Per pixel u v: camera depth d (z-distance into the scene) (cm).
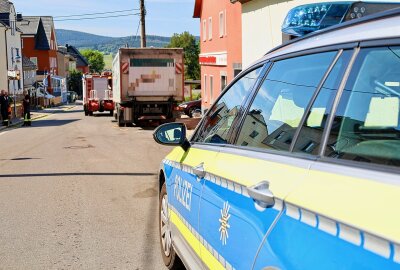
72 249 565
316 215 190
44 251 559
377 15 209
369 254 160
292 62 278
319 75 242
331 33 242
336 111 219
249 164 273
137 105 2352
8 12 5112
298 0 1400
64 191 888
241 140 313
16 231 637
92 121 3241
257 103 311
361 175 183
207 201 326
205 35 2989
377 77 204
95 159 1322
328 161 207
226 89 389
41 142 1856
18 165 1230
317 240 186
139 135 2070
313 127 232
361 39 213
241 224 257
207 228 322
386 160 183
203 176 346
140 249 563
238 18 2127
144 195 851
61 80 8106
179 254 423
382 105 200
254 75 333
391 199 162
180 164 431
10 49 5106
